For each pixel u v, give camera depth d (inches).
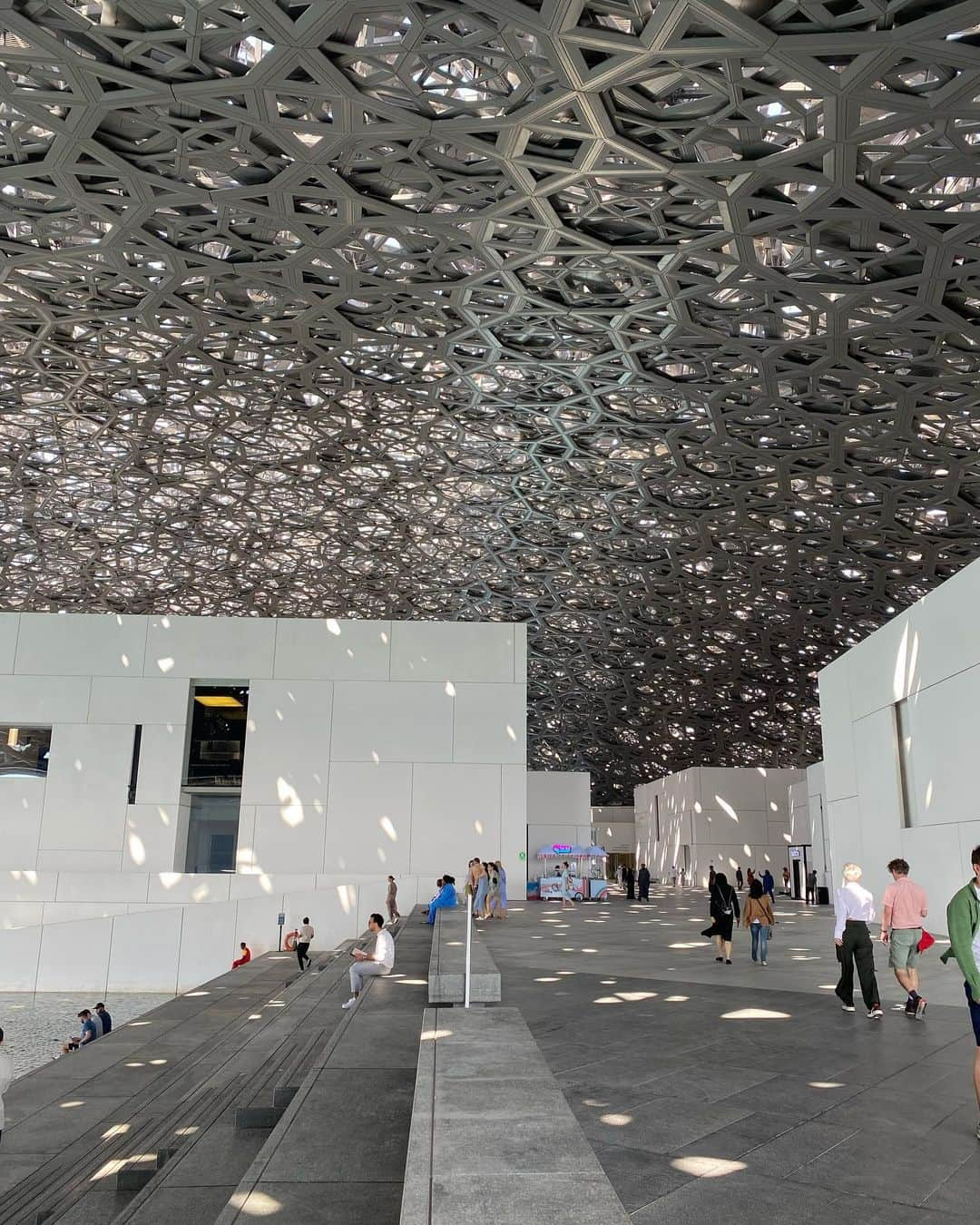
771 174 783.7
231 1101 340.5
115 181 882.1
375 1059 302.0
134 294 1119.0
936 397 1209.4
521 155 794.8
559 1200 121.0
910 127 712.4
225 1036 589.0
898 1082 279.7
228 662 1369.3
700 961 621.9
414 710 1358.3
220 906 1010.1
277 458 1710.1
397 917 1074.1
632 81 689.6
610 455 1576.0
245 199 888.9
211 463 1737.2
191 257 1011.3
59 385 1405.0
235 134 794.2
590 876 1681.8
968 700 749.9
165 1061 574.9
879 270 934.4
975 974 226.4
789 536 1831.9
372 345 1243.8
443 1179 128.0
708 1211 178.7
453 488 1838.1
